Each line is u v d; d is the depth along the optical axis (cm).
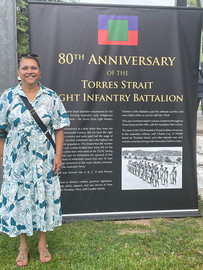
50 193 252
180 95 365
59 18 338
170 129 368
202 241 305
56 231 326
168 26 354
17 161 243
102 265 258
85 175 362
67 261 267
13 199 244
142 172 369
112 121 359
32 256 276
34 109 241
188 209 380
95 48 347
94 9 342
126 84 356
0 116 247
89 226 342
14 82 329
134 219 365
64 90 348
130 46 351
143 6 347
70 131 355
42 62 341
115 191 367
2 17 317
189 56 362
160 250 288
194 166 377
